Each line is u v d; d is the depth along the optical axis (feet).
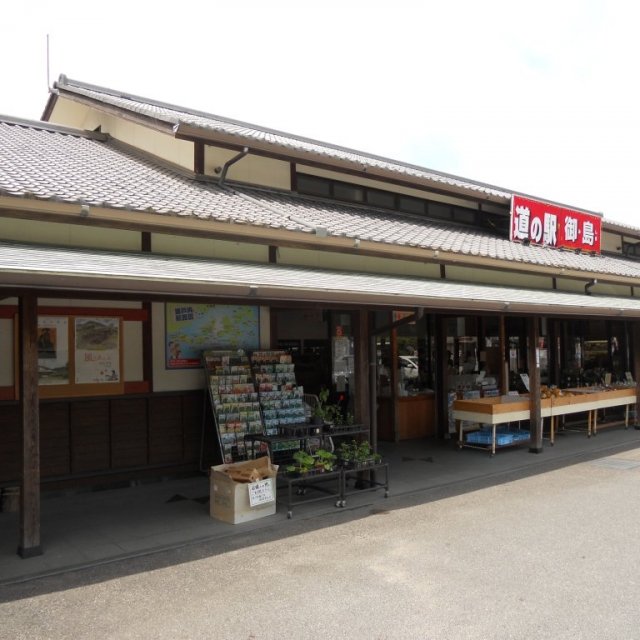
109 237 21.38
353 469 22.09
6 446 21.67
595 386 40.14
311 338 31.99
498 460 29.14
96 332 23.80
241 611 13.03
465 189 36.60
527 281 36.68
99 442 23.66
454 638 11.77
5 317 22.02
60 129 33.35
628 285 44.78
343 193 33.47
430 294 22.57
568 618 12.54
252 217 22.72
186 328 25.91
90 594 13.97
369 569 15.34
